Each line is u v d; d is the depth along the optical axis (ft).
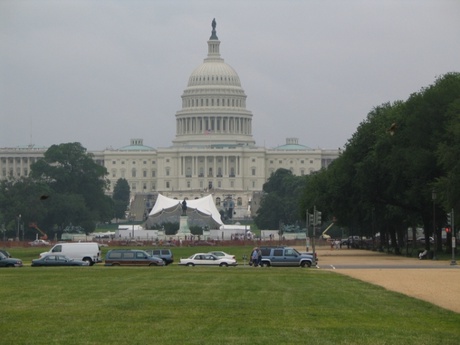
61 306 204.85
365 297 229.25
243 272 329.52
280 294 234.79
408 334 167.53
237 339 158.92
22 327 172.24
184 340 157.48
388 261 432.66
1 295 229.25
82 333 164.86
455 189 402.52
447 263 401.08
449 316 193.67
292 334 165.17
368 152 510.99
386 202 500.33
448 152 412.36
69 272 324.19
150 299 219.61
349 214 560.20
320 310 201.05
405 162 459.32
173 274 312.29
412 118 463.01
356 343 156.87
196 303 211.61
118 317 186.39
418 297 231.91
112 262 393.70
